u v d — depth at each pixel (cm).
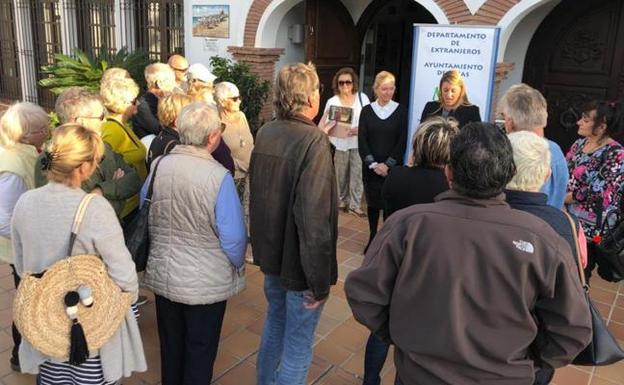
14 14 1175
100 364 206
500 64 568
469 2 575
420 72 464
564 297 145
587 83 619
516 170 171
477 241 148
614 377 322
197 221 230
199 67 402
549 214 175
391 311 160
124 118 303
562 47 629
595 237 325
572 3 610
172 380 260
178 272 234
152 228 239
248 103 719
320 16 755
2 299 382
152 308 380
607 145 329
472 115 400
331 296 409
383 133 469
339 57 805
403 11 846
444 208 156
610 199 320
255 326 364
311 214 221
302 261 225
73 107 256
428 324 153
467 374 152
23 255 198
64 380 211
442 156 235
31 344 192
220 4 795
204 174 228
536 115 234
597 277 462
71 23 1046
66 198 194
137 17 940
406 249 155
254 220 247
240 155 423
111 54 944
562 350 149
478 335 149
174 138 284
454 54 448
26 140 259
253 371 315
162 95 389
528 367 153
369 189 477
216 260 237
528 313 147
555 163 249
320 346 343
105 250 196
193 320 244
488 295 147
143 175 302
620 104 327
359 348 342
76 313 190
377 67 875
